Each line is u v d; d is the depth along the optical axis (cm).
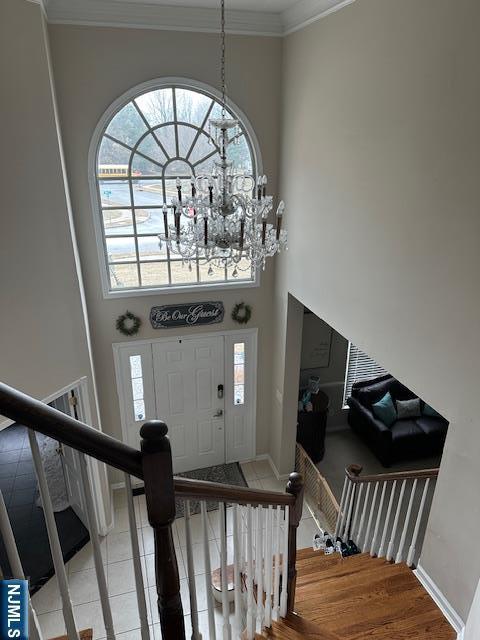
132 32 439
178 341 569
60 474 597
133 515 117
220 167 311
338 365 711
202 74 471
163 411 598
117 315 533
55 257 410
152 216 518
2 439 687
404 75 293
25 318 402
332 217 410
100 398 561
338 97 379
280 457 614
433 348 293
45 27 388
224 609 174
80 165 468
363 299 371
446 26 252
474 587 281
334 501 509
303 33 431
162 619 134
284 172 514
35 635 117
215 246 321
